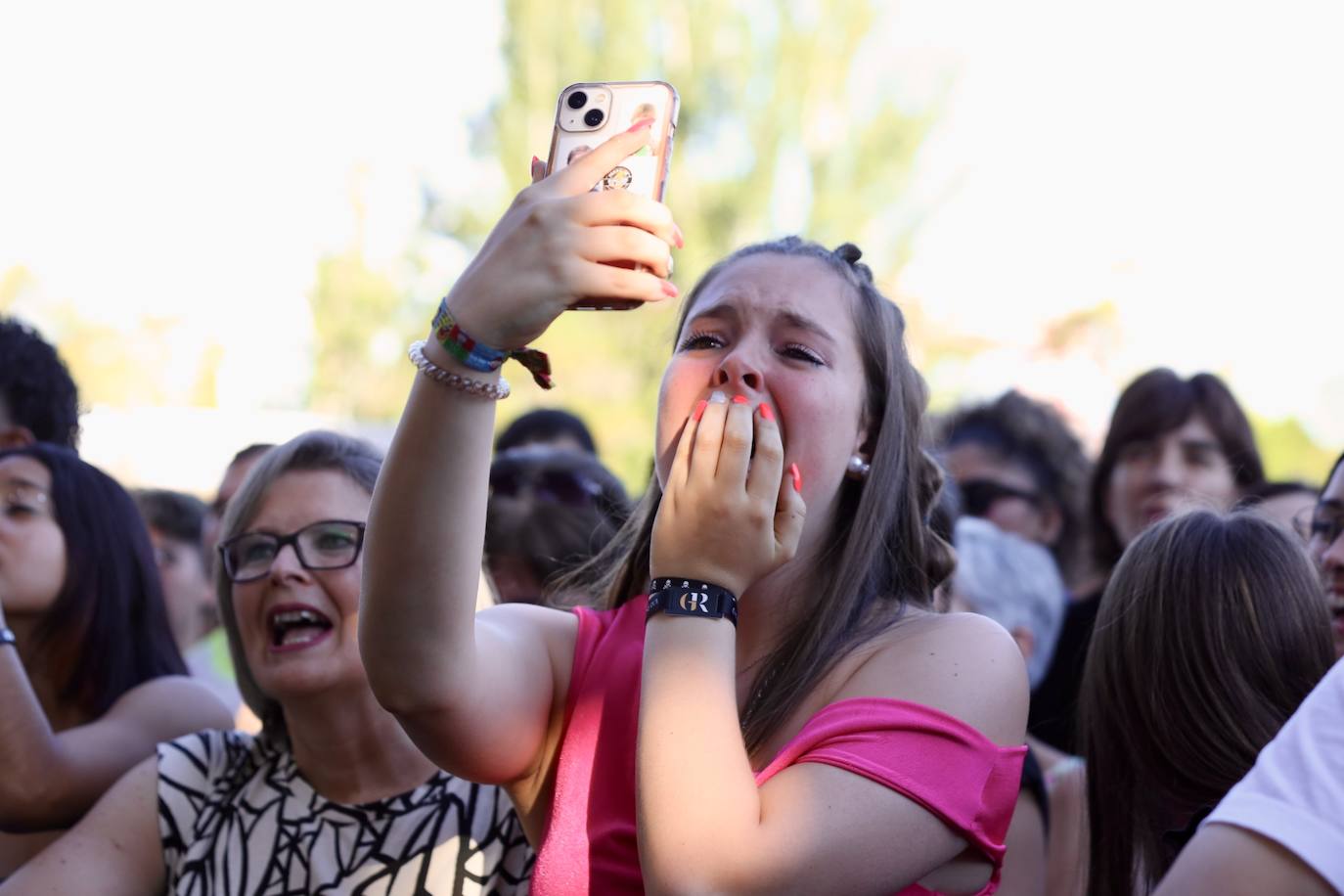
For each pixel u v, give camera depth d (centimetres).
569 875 158
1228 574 185
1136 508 365
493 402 145
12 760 232
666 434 165
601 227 139
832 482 162
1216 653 182
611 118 152
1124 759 188
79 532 261
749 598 170
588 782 162
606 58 1386
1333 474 239
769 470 148
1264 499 325
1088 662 197
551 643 177
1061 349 1560
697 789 135
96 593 261
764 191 1345
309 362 1580
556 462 299
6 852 247
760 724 157
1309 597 187
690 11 1374
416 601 146
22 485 259
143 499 429
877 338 171
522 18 1405
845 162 1384
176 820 212
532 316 139
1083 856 216
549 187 144
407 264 1548
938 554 191
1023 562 318
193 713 263
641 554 191
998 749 146
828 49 1382
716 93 1362
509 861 195
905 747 141
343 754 205
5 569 252
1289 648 183
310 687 202
